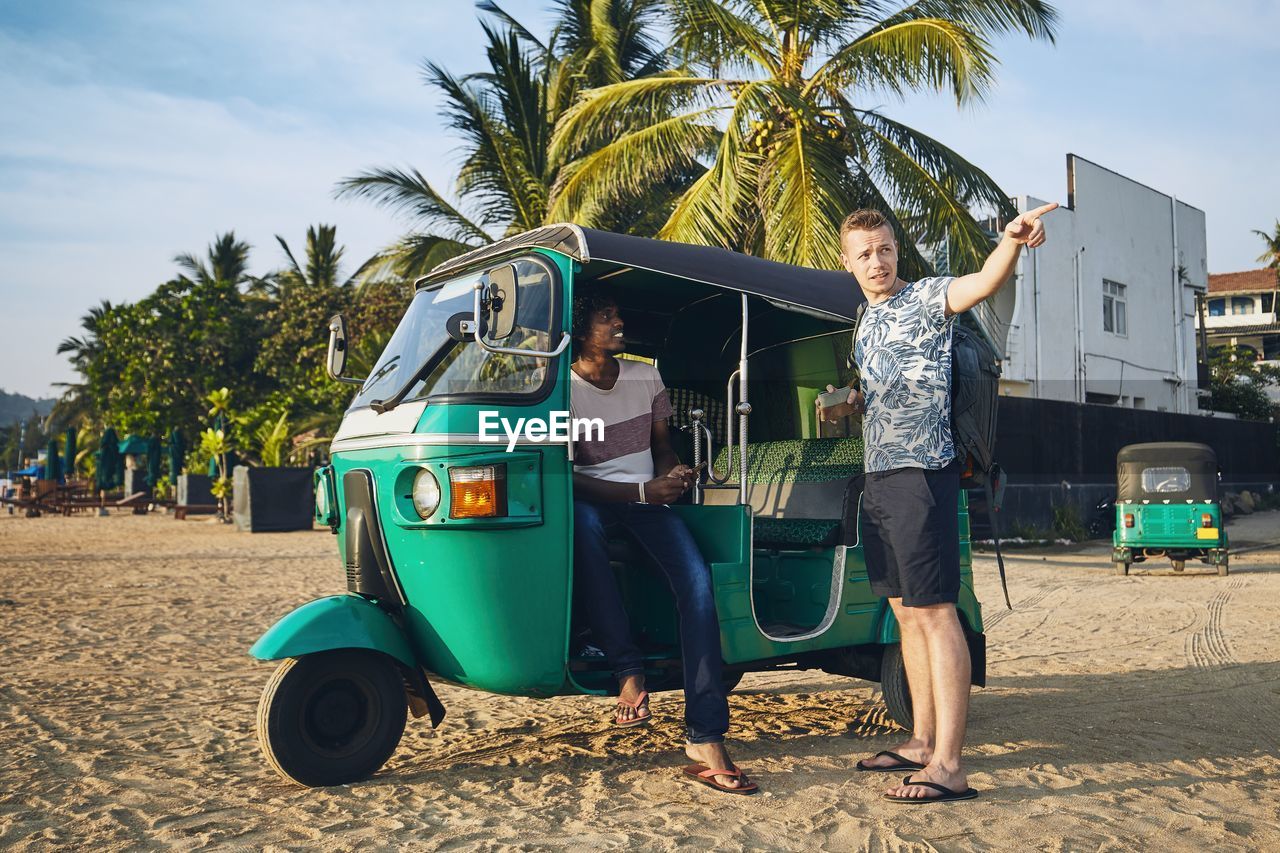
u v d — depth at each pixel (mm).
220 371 35844
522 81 18141
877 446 3822
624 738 4590
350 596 3953
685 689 3826
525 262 4008
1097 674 6211
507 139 18516
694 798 3678
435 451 3658
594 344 4082
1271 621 8469
